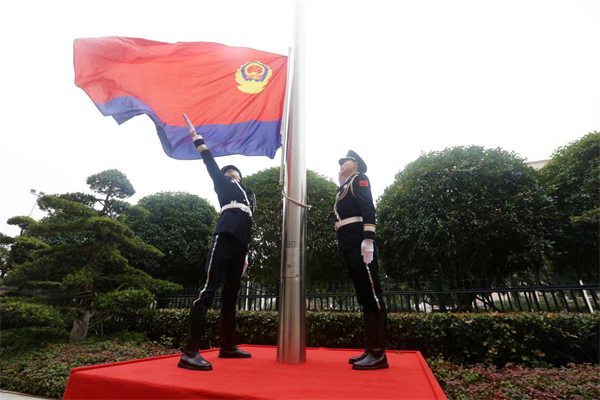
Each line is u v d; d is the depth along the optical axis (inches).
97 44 122.9
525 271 251.1
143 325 282.0
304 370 74.9
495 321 164.4
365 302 83.7
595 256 263.4
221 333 97.9
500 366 161.0
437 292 206.2
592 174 267.9
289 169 101.9
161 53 130.0
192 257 353.7
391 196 282.5
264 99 132.1
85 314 261.3
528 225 229.5
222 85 131.8
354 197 92.8
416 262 265.9
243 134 128.9
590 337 154.3
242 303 265.1
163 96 127.0
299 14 118.0
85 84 121.2
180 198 391.9
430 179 262.1
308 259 274.2
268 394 52.5
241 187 102.8
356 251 86.5
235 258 95.5
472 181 244.5
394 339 186.2
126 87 124.1
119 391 62.9
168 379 62.8
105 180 301.6
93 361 191.0
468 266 255.4
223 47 135.5
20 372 187.3
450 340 173.3
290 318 88.3
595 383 115.1
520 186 243.9
